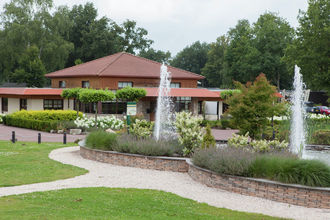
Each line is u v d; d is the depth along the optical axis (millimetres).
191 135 13633
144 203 8281
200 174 11133
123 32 71125
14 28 52500
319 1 42000
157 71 41281
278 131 21516
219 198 9320
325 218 7895
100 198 8609
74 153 16797
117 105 36750
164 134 16328
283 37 58969
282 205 8914
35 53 51625
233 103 19219
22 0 54625
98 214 7191
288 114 24828
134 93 30953
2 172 12109
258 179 9656
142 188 10109
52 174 11938
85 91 26781
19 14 53531
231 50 64938
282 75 60750
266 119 18703
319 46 41062
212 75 83688
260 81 18594
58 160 14781
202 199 9133
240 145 12555
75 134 26391
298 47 43438
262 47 59281
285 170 9430
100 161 14586
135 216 7211
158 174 12234
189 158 12914
